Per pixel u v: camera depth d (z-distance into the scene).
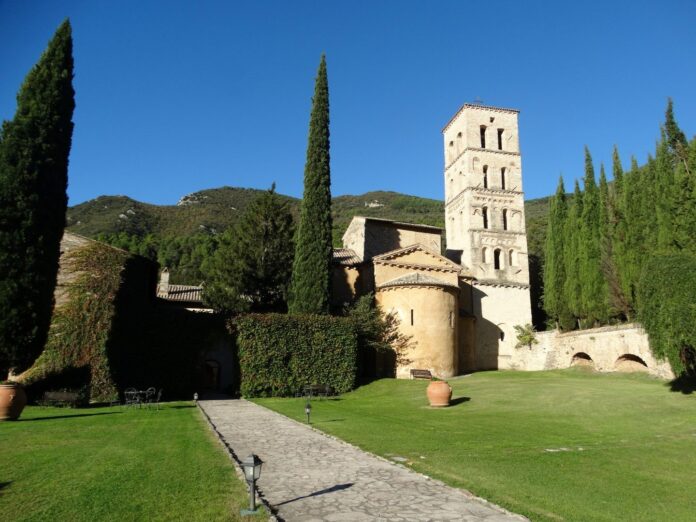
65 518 7.01
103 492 8.26
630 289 35.41
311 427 17.11
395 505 8.20
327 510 7.89
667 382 29.42
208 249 92.25
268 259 37.56
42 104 22.67
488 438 15.24
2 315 20.31
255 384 30.55
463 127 53.94
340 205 171.50
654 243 32.44
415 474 10.34
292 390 31.47
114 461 10.69
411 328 36.94
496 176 53.03
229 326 31.02
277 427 17.09
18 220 21.25
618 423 18.39
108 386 25.06
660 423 18.12
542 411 21.58
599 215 42.25
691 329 19.77
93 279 26.08
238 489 8.70
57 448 12.15
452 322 38.16
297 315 32.97
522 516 7.66
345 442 14.06
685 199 28.14
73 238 26.92
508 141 54.22
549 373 40.56
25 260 21.11
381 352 37.31
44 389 23.75
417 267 41.12
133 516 7.12
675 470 11.37
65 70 23.70
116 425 16.58
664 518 7.97
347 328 34.25
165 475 9.45
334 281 42.81
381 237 46.44
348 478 9.95
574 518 7.74
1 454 11.37
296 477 9.98
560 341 43.91
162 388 28.55
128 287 27.55
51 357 24.44
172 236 110.62
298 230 36.34
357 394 31.91
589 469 11.33
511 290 50.22
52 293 22.22
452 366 37.25
